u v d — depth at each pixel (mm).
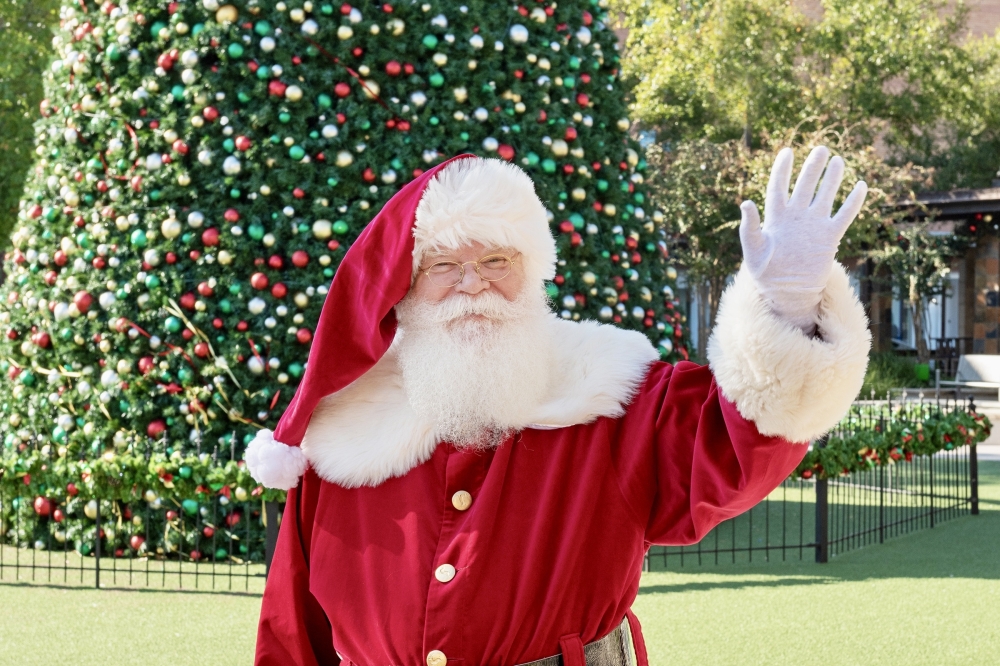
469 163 2031
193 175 5332
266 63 5258
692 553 6160
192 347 5340
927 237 19938
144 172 5359
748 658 4176
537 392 1934
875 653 4238
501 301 1934
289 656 2078
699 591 5250
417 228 1928
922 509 7738
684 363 1940
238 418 5309
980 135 25766
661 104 21516
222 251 5234
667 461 1852
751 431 1662
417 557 1865
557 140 5688
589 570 1843
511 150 5469
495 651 1803
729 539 6629
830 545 6410
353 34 5336
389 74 5410
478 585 1812
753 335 1607
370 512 1954
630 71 20906
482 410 1891
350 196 5371
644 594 5203
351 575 1954
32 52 13414
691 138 21578
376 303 1921
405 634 1843
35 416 5711
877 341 22516
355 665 1960
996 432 13039
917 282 19953
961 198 20484
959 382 15750
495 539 1842
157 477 5055
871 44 22062
